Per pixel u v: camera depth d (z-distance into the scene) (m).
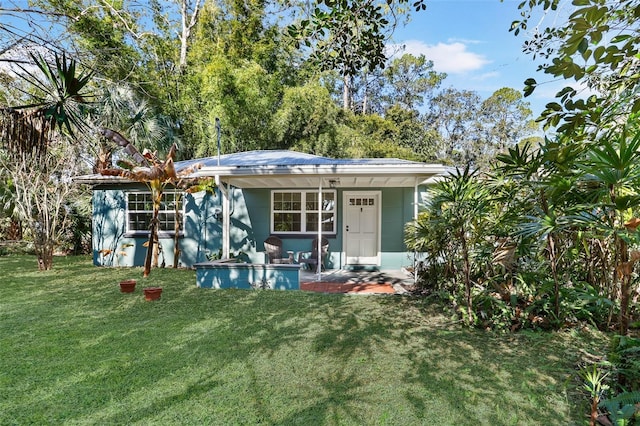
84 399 2.87
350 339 4.34
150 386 3.10
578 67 1.81
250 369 3.47
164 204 10.40
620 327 3.04
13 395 2.92
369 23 3.69
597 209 3.30
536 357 3.82
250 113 16.20
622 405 2.55
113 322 4.93
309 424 2.57
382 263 9.80
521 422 2.64
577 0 1.69
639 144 2.47
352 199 10.00
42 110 3.65
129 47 14.38
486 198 4.85
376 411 2.75
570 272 5.02
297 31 3.86
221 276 7.48
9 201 11.25
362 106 30.67
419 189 9.84
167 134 13.01
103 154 10.27
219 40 17.34
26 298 6.33
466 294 4.98
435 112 31.94
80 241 13.12
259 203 10.03
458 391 3.08
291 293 6.91
